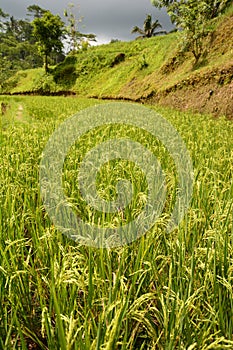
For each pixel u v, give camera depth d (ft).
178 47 84.07
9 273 6.64
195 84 62.03
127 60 128.67
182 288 6.75
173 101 67.67
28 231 10.09
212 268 7.16
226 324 6.26
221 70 54.39
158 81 87.30
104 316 5.45
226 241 7.03
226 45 66.54
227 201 9.68
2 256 7.30
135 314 5.97
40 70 179.83
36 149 17.88
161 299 5.88
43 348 6.00
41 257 7.86
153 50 109.70
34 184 12.35
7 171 12.75
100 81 129.80
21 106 91.61
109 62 135.44
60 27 158.40
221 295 6.62
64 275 5.96
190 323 6.14
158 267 7.50
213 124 37.40
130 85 103.86
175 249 7.61
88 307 6.10
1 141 22.08
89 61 143.23
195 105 58.44
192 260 6.44
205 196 10.16
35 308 7.34
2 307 6.40
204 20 68.69
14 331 6.70
